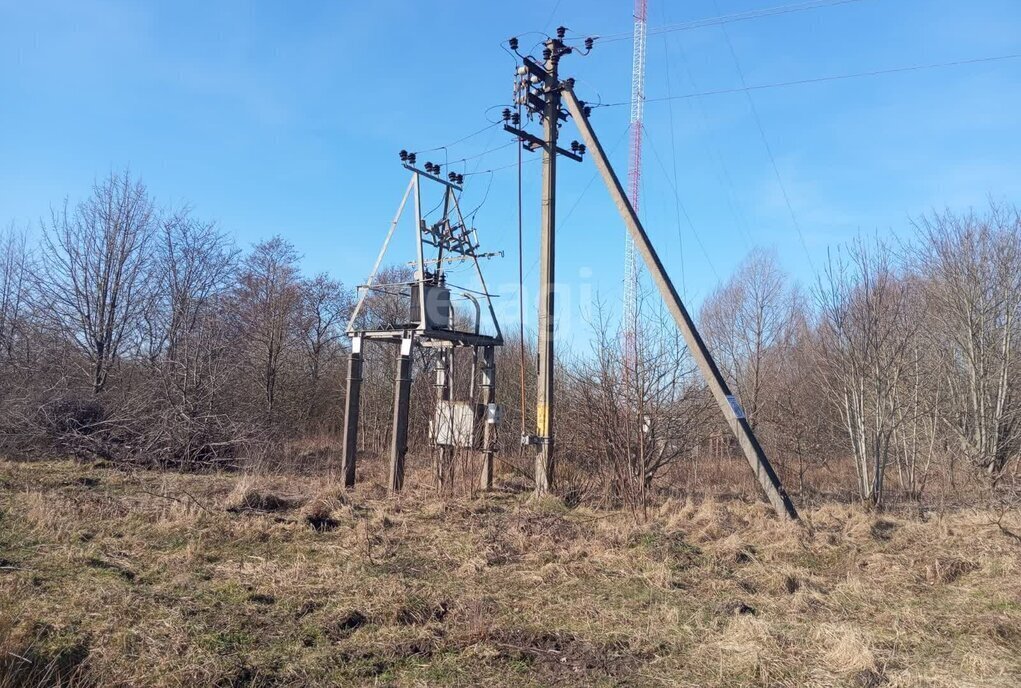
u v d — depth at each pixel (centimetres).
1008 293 1734
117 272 1858
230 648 475
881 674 471
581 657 497
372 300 2539
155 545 733
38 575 590
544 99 1228
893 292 1317
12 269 1811
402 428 1204
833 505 1186
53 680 402
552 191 1228
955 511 1169
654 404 1134
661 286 1084
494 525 921
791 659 494
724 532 916
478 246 1353
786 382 2258
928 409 1448
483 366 1355
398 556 755
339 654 478
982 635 546
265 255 2464
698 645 524
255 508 955
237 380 1766
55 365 1678
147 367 1712
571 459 1309
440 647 504
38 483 1042
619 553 790
